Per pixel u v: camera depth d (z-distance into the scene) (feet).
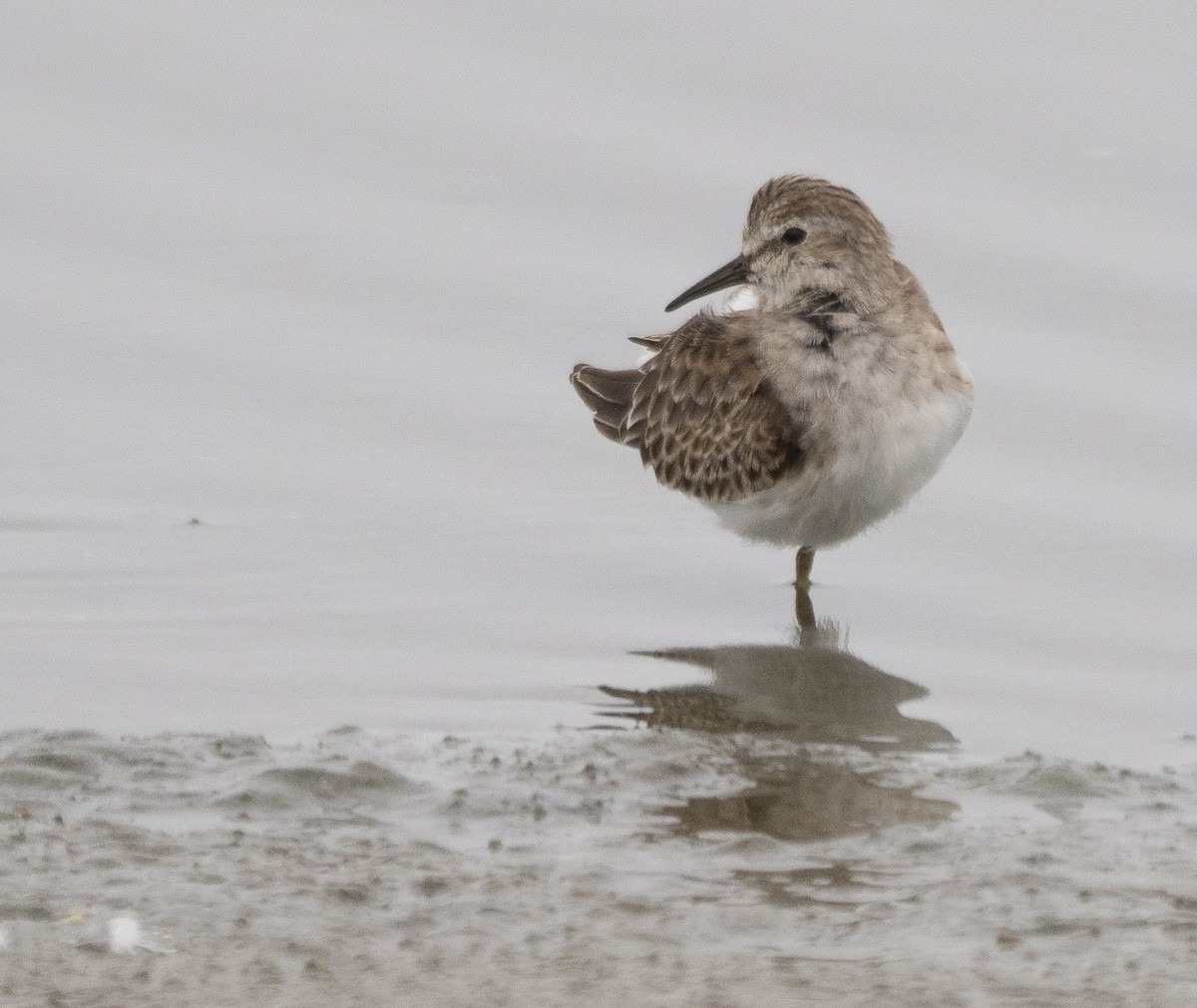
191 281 61.77
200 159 67.21
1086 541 49.73
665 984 26.99
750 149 67.00
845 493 46.32
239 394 56.34
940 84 69.21
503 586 46.98
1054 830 32.81
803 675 42.29
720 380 47.52
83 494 50.85
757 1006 26.37
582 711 39.88
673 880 30.63
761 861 31.42
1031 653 43.68
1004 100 68.44
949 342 47.37
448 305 61.05
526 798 34.04
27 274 61.67
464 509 51.11
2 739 36.06
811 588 47.73
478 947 28.07
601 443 55.16
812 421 45.83
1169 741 38.42
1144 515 50.93
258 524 49.70
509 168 66.80
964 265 61.41
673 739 37.37
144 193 65.57
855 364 45.50
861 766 36.17
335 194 65.98
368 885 29.99
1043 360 57.57
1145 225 62.90
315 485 51.93
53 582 46.19
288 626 44.21
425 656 42.78
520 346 59.52
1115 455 53.72
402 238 63.93
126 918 28.66
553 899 29.71
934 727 39.19
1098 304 59.67
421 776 35.01
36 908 29.01
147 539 48.60
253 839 31.83
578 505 51.72
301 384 56.95
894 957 27.86
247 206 65.31
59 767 34.76
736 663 43.06
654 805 33.96
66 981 26.89
